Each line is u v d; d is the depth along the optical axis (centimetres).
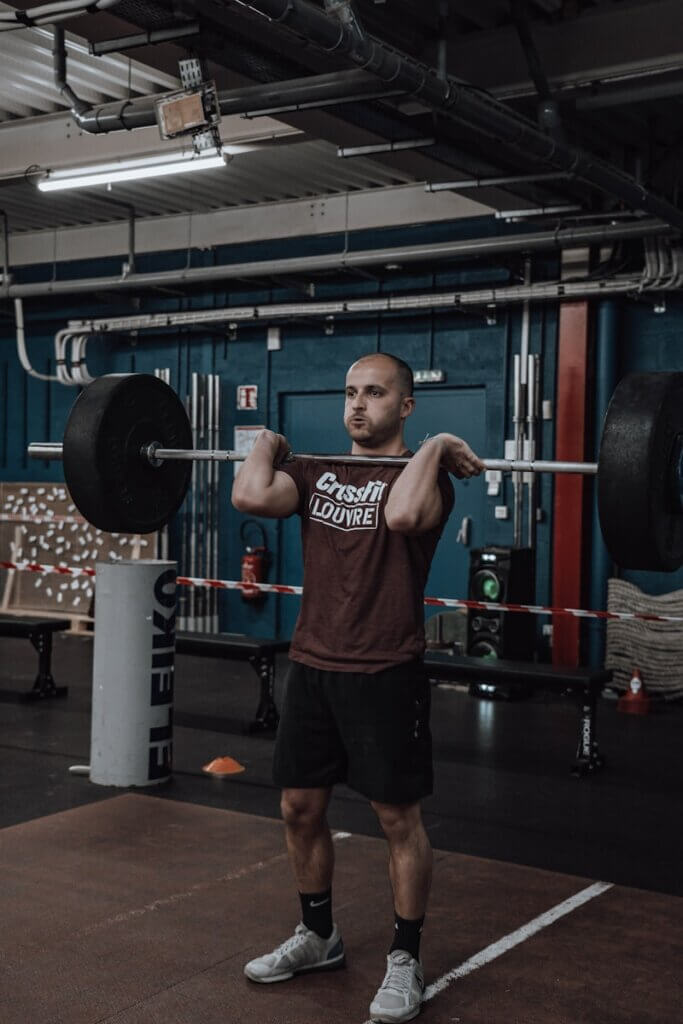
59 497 995
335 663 255
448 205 789
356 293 873
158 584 478
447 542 849
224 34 436
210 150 612
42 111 666
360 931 314
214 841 397
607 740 609
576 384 766
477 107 452
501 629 740
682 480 249
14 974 282
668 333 755
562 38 485
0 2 424
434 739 604
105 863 371
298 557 916
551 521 788
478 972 289
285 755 265
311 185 814
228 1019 260
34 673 782
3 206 891
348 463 266
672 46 463
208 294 945
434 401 856
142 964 289
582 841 420
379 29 479
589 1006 270
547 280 789
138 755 477
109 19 431
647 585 760
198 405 939
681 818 456
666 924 327
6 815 430
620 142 635
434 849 403
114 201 859
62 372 967
